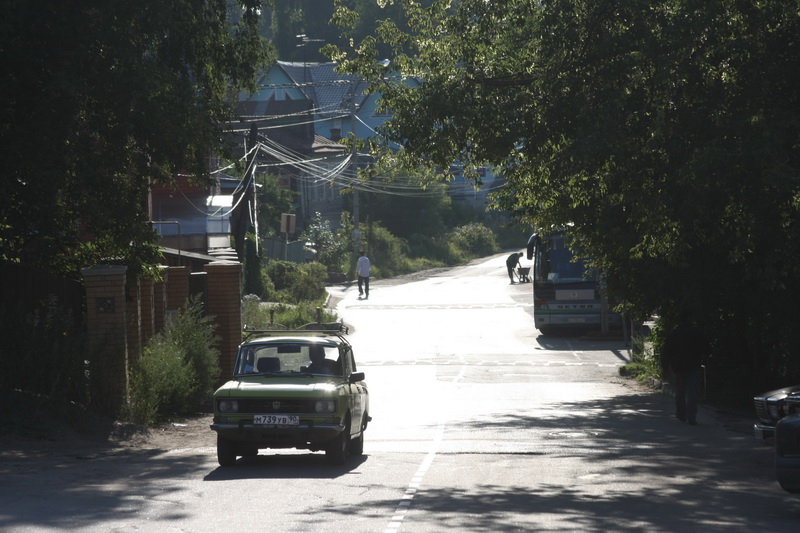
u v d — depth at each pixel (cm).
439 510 3731
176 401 7556
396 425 7212
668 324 9469
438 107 5784
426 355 13325
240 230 18338
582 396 9350
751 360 9406
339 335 5791
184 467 5031
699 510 3778
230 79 7162
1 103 6112
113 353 6631
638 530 3344
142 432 6431
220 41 6981
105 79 5962
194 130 6322
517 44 6119
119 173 6631
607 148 5259
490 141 5762
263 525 3391
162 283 8706
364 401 5847
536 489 4328
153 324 8344
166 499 3925
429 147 5803
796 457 3669
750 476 4728
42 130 6069
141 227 6744
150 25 6112
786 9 5350
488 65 6050
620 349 13950
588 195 6919
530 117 5741
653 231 5809
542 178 6744
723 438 6297
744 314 8119
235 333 9212
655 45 5219
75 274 7656
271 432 4959
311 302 19375
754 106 5422
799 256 5853
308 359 5444
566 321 15525
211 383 8175
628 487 4391
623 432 6638
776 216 5522
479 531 3303
